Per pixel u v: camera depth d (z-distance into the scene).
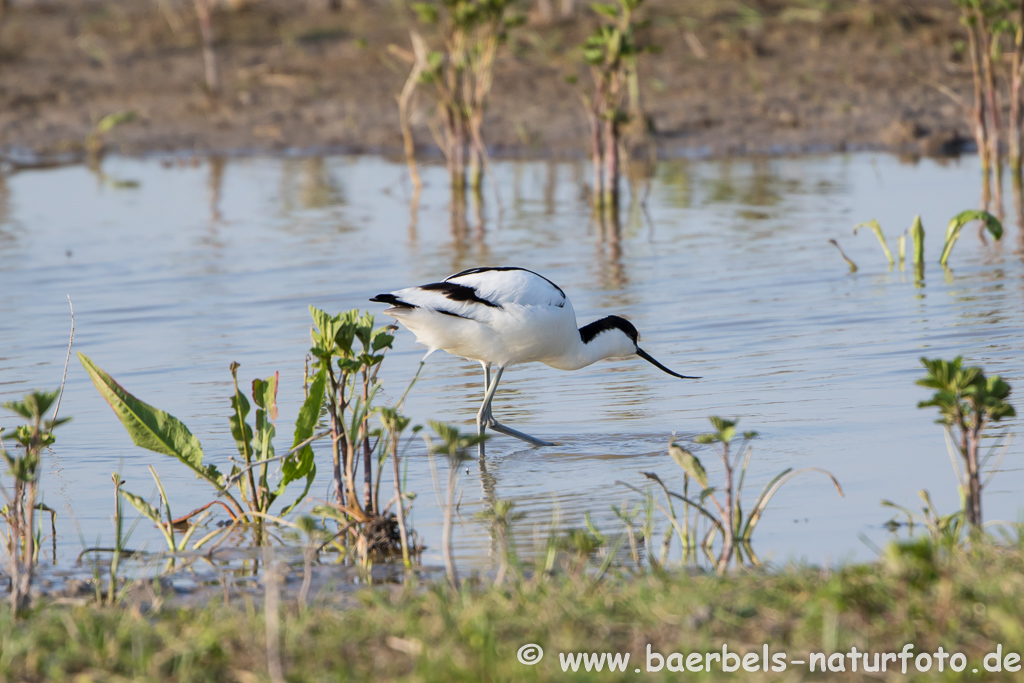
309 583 6.82
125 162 27.11
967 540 6.48
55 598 6.84
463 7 22.25
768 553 7.13
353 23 35.31
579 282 15.36
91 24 36.59
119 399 8.22
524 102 28.28
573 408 10.87
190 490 9.08
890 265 15.59
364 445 8.05
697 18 32.84
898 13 31.11
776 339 12.50
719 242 17.50
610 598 5.84
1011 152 21.20
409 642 5.36
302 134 28.16
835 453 9.02
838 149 25.23
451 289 9.99
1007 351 11.28
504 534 7.62
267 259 17.33
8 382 11.90
